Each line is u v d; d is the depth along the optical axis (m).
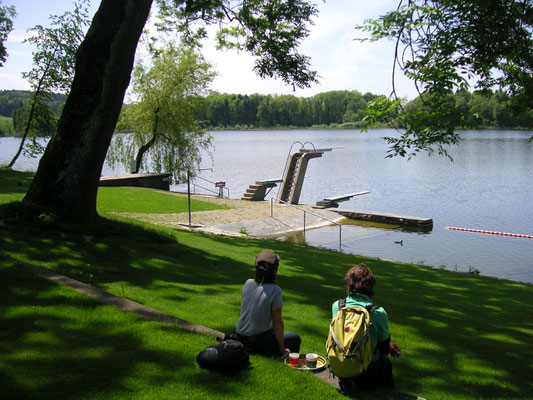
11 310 5.23
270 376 4.22
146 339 4.84
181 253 10.84
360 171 59.12
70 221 10.23
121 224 11.51
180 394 3.81
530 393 5.11
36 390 3.65
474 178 49.56
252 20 18.58
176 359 4.44
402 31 11.18
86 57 10.36
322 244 21.56
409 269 14.91
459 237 23.73
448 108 11.29
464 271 17.41
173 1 20.55
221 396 3.84
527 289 13.07
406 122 11.70
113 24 10.33
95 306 5.62
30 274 6.58
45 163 10.51
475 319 8.53
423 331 7.28
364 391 4.16
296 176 36.03
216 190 41.88
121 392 3.75
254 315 4.52
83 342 4.63
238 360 4.21
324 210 30.06
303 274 11.33
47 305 5.50
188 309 6.55
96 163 10.84
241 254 13.02
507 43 10.53
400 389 4.86
